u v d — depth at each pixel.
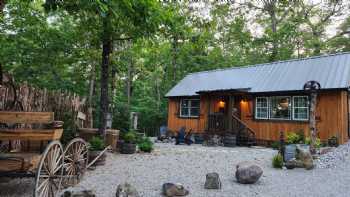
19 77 15.20
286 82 15.14
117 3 5.95
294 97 14.59
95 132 10.32
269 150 13.17
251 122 16.45
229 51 32.34
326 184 6.74
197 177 7.21
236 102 17.58
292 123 14.47
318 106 13.70
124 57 20.08
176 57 27.89
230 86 17.56
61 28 14.34
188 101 19.53
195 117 18.78
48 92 8.89
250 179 6.64
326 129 13.28
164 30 9.54
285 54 27.33
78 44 13.59
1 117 4.79
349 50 30.28
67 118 9.14
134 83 28.66
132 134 11.28
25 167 4.32
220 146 15.27
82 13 9.33
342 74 13.39
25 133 4.56
